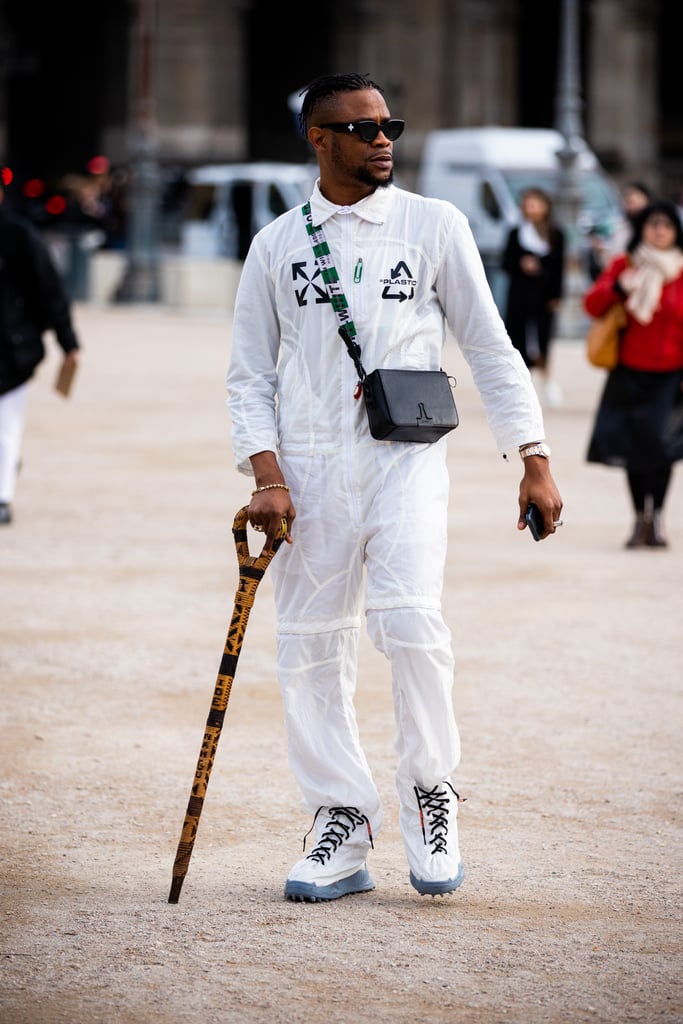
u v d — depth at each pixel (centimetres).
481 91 9544
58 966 807
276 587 908
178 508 2184
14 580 1736
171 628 1543
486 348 884
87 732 1223
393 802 1077
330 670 902
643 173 9544
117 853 975
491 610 1630
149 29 6581
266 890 917
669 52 11175
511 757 1173
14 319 2016
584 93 11419
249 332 905
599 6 9494
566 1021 750
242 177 6581
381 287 872
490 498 2297
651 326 1931
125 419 3122
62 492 2300
